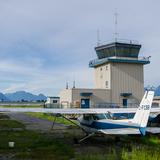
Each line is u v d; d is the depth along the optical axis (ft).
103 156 52.49
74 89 170.71
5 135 81.41
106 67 187.42
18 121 138.10
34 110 66.59
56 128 101.09
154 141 66.74
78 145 64.64
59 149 59.00
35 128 102.37
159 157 48.01
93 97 175.42
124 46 189.37
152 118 78.33
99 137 74.49
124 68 186.50
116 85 183.32
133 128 62.39
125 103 185.06
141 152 51.34
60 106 183.42
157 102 185.06
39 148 60.29
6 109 65.98
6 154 55.01
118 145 64.08
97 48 202.28
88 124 67.62
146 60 190.29
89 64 204.03
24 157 52.21
